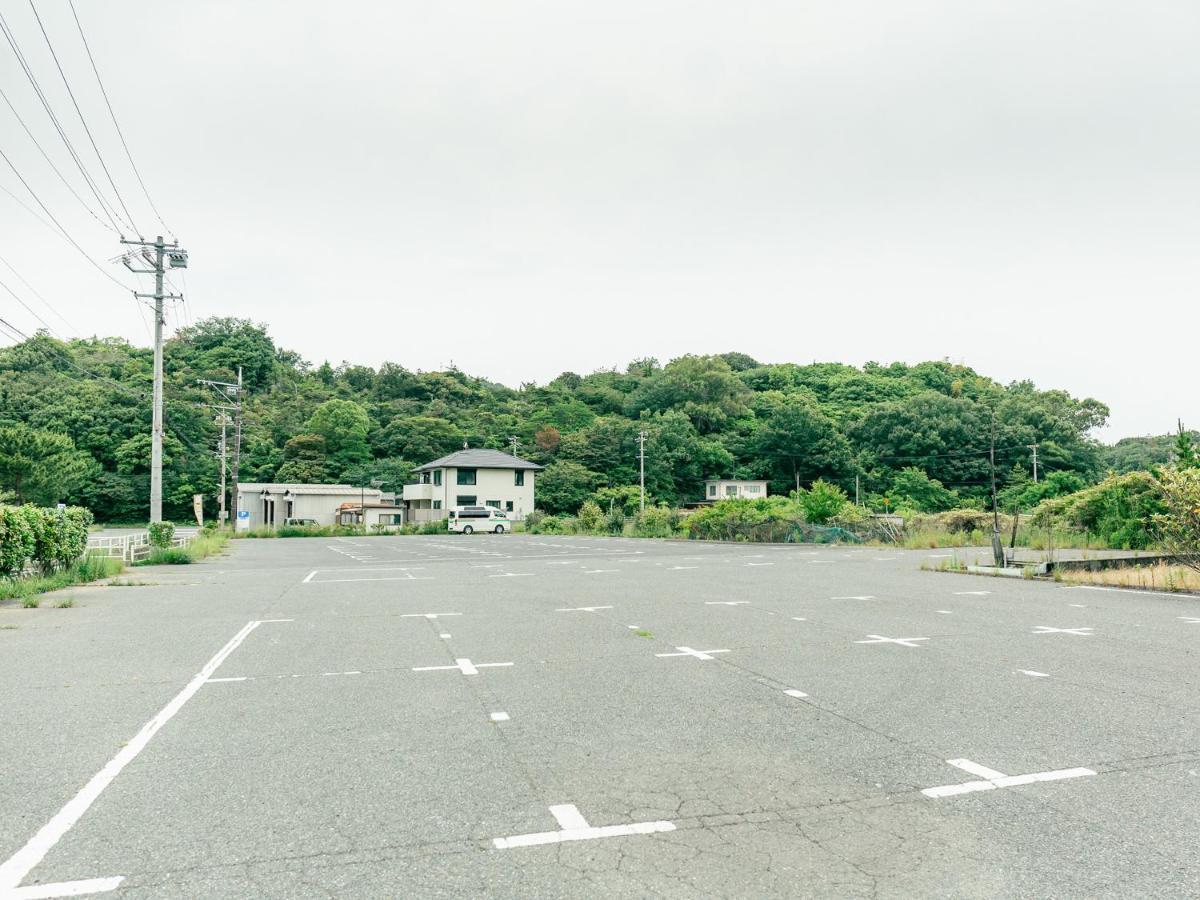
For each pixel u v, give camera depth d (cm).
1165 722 514
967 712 541
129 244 2558
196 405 6731
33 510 1489
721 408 8350
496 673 675
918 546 2800
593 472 7006
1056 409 7488
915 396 7656
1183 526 1320
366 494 6750
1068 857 319
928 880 301
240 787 402
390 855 323
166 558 2278
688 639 842
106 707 566
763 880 301
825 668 689
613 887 296
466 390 9544
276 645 821
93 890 295
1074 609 1083
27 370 7144
